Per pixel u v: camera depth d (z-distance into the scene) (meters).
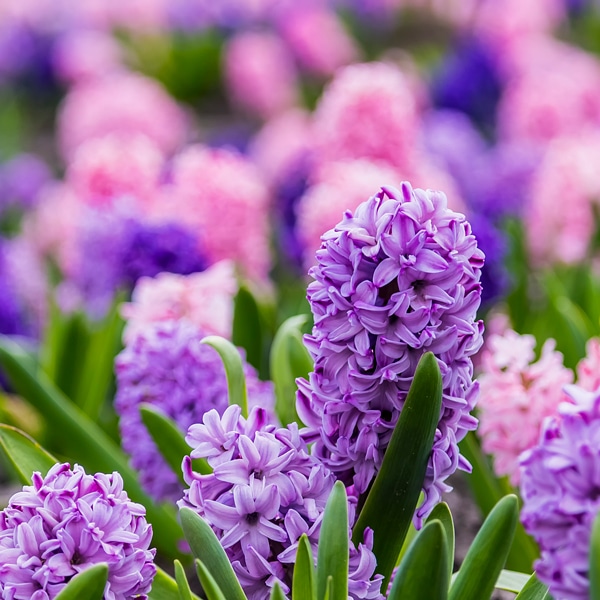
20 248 2.48
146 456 1.32
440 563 1.08
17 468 1.26
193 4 6.41
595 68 4.64
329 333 1.12
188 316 1.46
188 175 1.94
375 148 2.04
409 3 7.30
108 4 6.47
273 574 1.13
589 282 1.72
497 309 1.89
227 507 1.13
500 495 1.38
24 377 1.43
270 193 2.75
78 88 5.32
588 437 1.06
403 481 1.13
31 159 4.45
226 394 1.33
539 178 2.46
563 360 1.48
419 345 1.11
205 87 6.34
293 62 5.60
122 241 1.65
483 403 1.30
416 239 1.11
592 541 1.03
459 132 3.36
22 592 1.10
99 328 1.75
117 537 1.12
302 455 1.14
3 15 6.36
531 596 1.16
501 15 4.86
